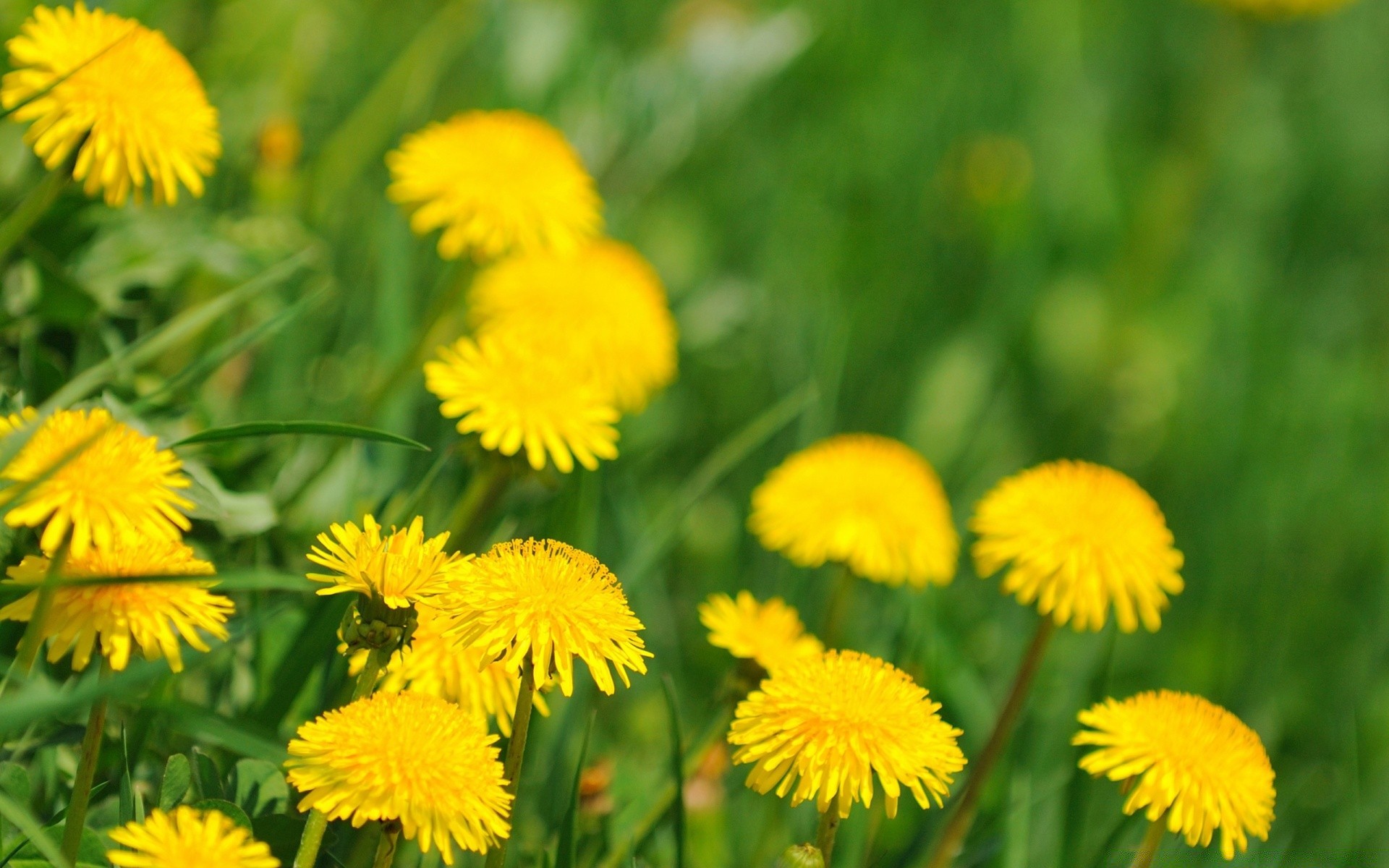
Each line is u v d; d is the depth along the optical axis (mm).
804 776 1015
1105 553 1111
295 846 1025
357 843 1039
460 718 996
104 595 992
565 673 1003
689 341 1457
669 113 1534
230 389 1225
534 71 1521
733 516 1327
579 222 1190
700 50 1568
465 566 1011
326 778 986
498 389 1093
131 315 1158
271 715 1067
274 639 1106
